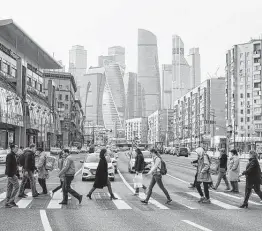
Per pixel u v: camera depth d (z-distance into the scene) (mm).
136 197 16250
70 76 141375
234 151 18141
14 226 9766
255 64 118438
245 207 13250
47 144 97250
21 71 69812
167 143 188500
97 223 10242
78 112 173000
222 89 139000
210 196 16594
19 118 66250
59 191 18281
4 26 72188
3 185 21188
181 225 9930
